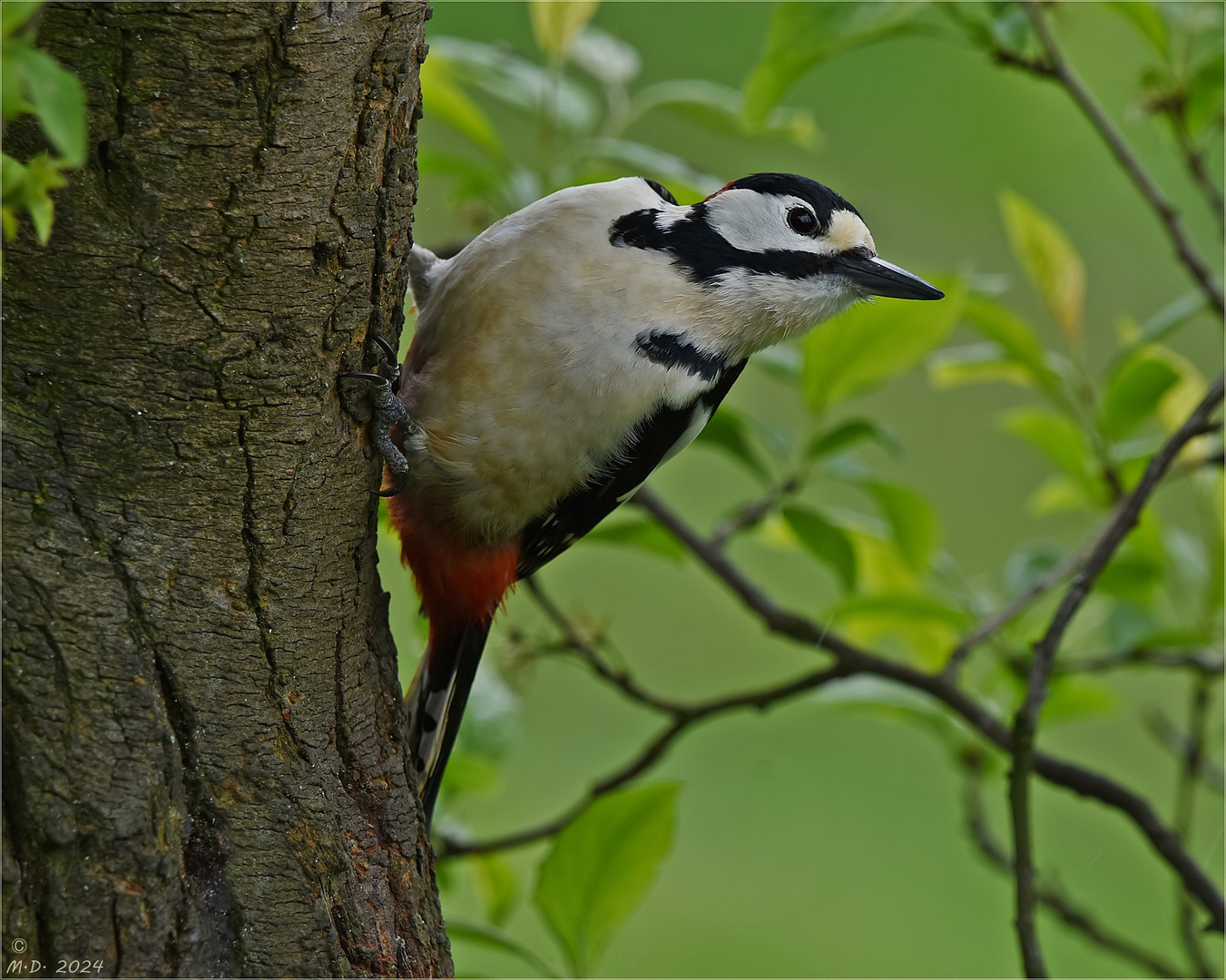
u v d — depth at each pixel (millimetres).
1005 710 10258
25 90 3879
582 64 9969
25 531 4922
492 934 7570
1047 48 8672
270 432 5277
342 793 5691
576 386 7191
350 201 5258
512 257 7270
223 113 4879
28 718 4863
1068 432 9258
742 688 14008
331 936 5508
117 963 4957
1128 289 14672
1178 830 9219
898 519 8969
